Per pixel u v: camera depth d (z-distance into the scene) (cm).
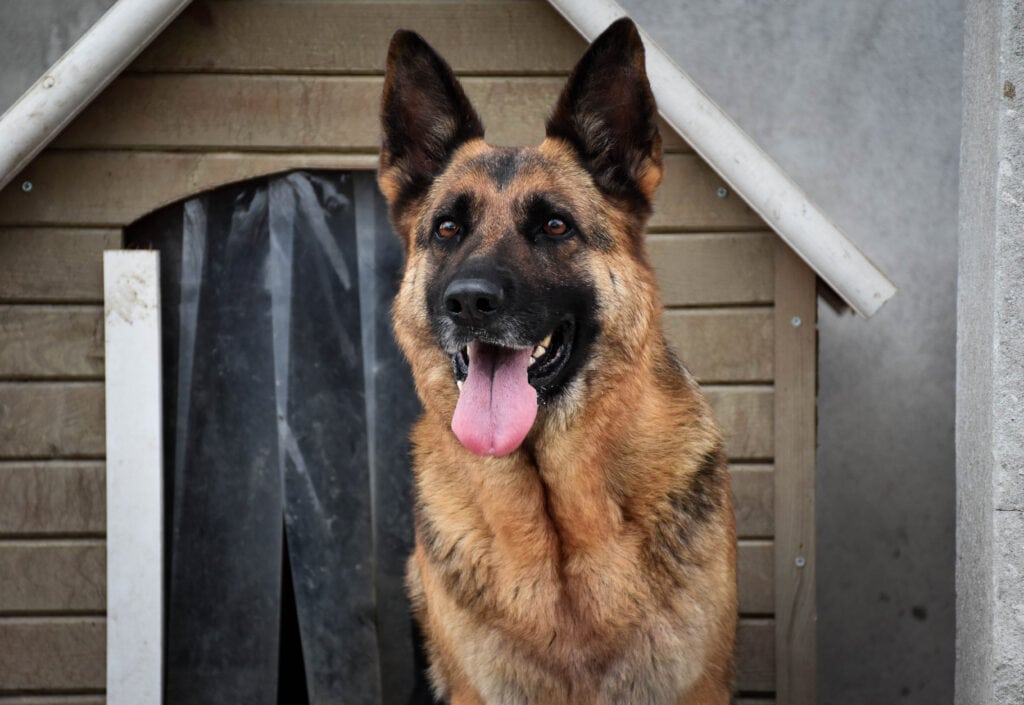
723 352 366
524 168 299
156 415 361
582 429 282
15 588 366
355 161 366
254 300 375
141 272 360
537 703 292
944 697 517
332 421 378
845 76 536
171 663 378
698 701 298
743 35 540
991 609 295
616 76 306
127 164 362
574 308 288
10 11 552
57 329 364
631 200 310
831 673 521
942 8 531
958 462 329
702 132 343
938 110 532
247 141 364
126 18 338
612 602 283
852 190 535
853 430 525
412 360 309
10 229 361
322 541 379
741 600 366
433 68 322
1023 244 290
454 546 296
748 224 363
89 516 366
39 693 369
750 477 366
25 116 337
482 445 272
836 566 522
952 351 525
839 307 380
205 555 377
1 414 364
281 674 447
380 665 381
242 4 362
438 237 303
